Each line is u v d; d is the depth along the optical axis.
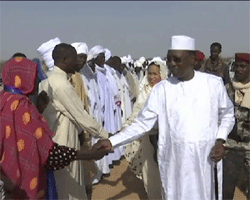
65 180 3.61
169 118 3.04
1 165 2.48
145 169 4.27
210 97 3.00
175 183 3.10
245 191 4.86
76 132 3.75
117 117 6.97
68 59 3.55
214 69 5.95
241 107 3.84
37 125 2.57
